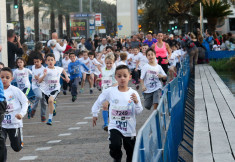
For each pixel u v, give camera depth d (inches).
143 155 132.7
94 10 3031.5
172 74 780.0
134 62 809.5
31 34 2417.6
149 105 393.4
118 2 1612.9
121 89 241.9
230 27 2017.7
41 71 441.1
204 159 231.9
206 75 792.3
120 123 238.8
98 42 1206.9
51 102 412.5
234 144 262.1
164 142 194.1
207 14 1530.5
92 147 318.7
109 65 372.5
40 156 299.0
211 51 1211.2
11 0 1758.1
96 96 668.1
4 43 619.2
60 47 741.3
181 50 984.9
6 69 280.7
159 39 613.3
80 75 616.7
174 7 2210.9
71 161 281.1
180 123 316.2
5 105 238.2
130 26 1637.6
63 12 1876.2
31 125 429.1
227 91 542.6
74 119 454.0
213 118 352.2
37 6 1743.4
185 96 465.1
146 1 2231.8
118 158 239.8
